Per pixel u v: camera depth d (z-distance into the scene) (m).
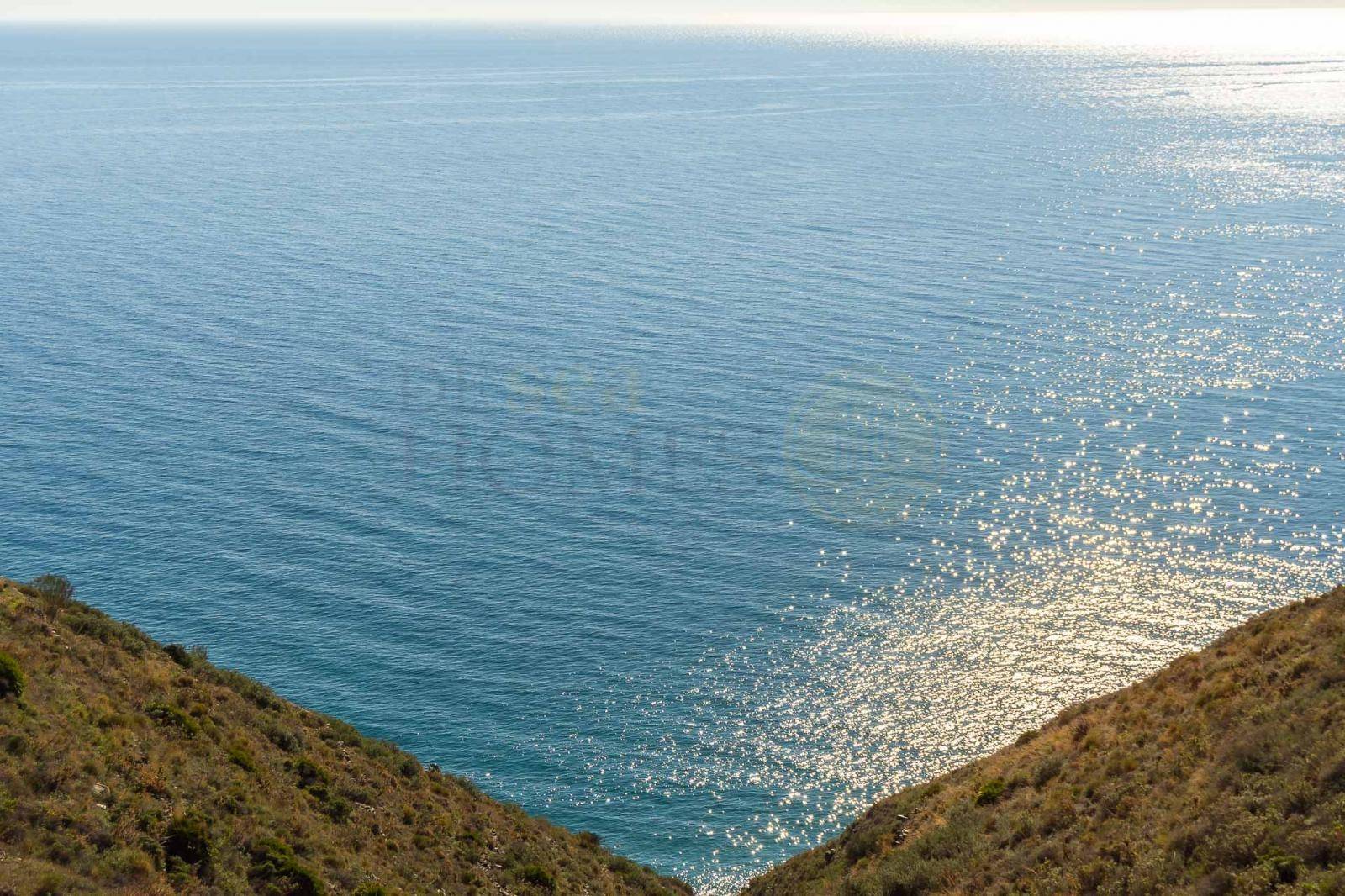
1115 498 87.75
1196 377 113.25
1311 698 21.66
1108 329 130.00
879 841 29.88
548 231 189.25
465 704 64.00
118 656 28.39
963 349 124.56
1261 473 90.38
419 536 83.38
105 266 164.25
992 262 161.12
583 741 61.03
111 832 20.22
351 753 31.89
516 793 57.19
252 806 24.30
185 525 84.31
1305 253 162.00
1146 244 170.62
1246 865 17.73
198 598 74.19
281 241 182.62
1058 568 77.44
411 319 138.88
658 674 67.00
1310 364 115.31
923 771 58.03
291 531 83.81
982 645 68.75
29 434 100.88
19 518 84.75
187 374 118.06
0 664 23.52
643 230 188.38
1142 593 73.31
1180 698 26.70
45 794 20.52
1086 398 109.31
